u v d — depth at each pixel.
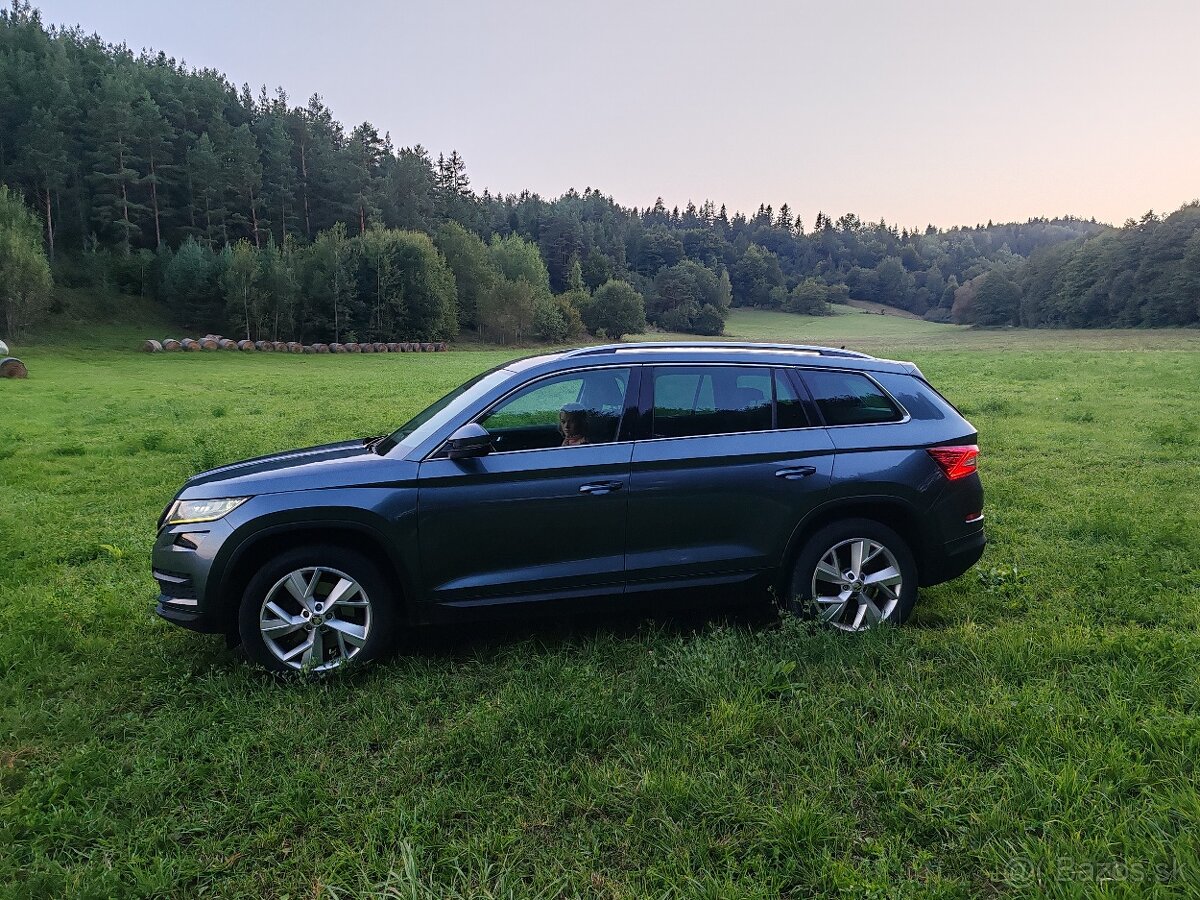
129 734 3.46
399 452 4.08
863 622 4.32
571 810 2.83
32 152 83.31
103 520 7.79
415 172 113.56
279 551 3.96
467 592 3.98
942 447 4.40
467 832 2.70
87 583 5.73
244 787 2.98
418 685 3.77
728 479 4.13
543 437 4.14
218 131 104.25
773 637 4.11
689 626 4.56
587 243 159.12
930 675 3.74
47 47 107.00
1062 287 112.88
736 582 4.22
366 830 2.69
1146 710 3.30
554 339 100.50
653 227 198.25
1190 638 4.04
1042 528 6.66
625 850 2.59
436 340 83.88
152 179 91.25
